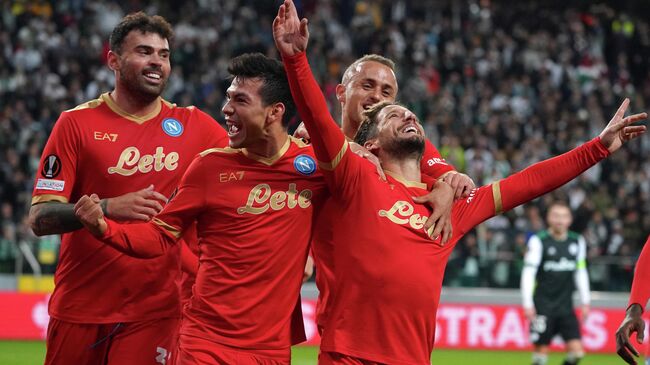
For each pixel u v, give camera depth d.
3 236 22.02
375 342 7.02
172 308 7.97
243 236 7.07
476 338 22.53
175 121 8.11
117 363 7.83
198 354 6.99
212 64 29.81
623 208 28.06
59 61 28.08
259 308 7.06
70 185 7.77
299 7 33.16
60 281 7.99
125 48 7.77
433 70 32.41
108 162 7.82
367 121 7.75
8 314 20.95
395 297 7.03
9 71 27.44
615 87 34.34
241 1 33.03
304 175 7.27
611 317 22.98
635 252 26.31
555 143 30.55
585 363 20.33
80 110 7.87
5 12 29.09
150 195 6.86
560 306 15.85
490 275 23.42
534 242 15.93
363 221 7.12
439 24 34.59
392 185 7.32
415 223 7.22
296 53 6.75
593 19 36.91
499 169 28.08
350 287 7.09
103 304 7.84
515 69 33.62
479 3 36.09
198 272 7.27
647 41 36.53
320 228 7.38
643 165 30.42
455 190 7.46
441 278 7.29
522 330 22.80
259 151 7.24
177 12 32.56
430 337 7.25
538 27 36.44
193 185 7.14
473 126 30.12
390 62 8.96
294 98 6.88
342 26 33.81
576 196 27.27
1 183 23.73
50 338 8.05
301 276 7.26
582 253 16.05
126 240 6.80
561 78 33.72
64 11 30.11
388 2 34.84
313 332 21.81
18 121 25.42
